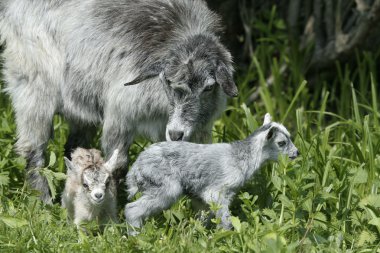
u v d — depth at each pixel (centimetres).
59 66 1198
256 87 1712
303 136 1311
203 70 1069
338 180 1127
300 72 1680
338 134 1399
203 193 1026
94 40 1172
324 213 1078
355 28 1611
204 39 1104
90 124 1232
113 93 1146
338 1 1634
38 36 1205
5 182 1091
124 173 1168
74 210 1072
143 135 1159
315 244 970
